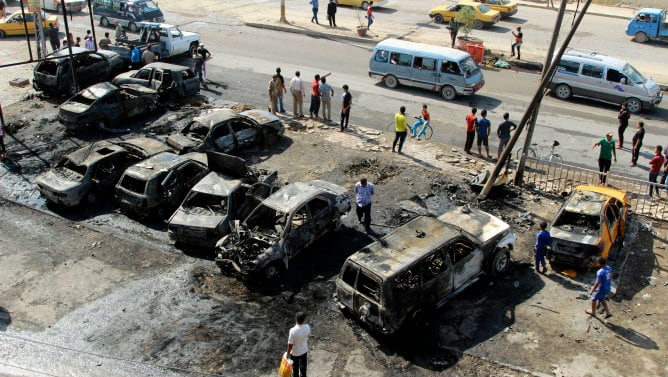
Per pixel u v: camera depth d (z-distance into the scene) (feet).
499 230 44.37
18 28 109.81
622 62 79.92
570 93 83.05
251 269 42.55
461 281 41.63
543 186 58.85
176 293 42.86
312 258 47.24
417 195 56.59
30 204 55.62
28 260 46.85
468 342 37.99
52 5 126.11
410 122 74.54
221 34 112.88
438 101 82.12
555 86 83.92
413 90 86.33
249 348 37.52
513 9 125.70
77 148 66.80
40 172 61.36
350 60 99.09
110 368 35.68
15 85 85.46
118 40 94.68
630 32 110.83
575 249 44.27
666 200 56.08
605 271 38.55
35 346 37.52
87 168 54.75
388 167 62.18
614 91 79.20
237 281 44.37
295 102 75.10
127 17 113.29
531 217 52.75
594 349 37.06
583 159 65.10
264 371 35.68
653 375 34.86
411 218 52.54
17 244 49.08
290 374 32.68
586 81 81.05
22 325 39.47
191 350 37.27
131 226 52.42
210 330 39.06
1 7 121.60
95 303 41.75
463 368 35.78
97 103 69.97
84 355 36.76
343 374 35.37
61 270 45.62
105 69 84.84
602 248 44.16
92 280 44.45
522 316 40.27
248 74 91.04
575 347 37.27
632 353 36.65
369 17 111.96
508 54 101.55
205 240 47.62
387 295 36.65
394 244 40.60
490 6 125.39
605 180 57.72
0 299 42.09
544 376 34.96
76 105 70.13
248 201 50.52
